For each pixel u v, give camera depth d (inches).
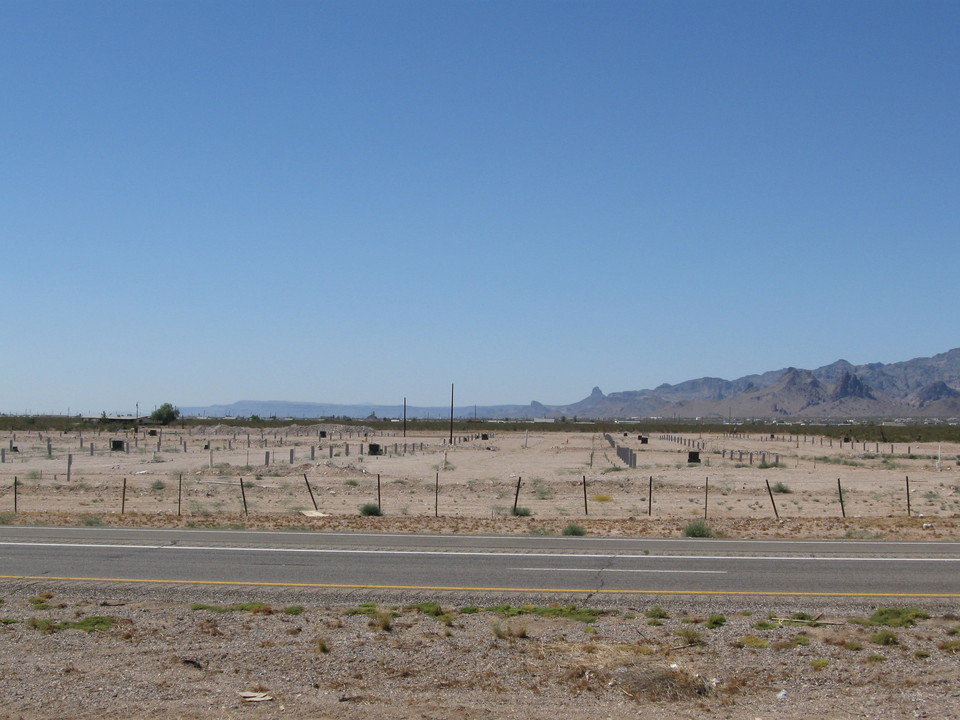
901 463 2559.1
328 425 5866.1
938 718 372.8
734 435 5551.2
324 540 900.6
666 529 1016.2
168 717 373.7
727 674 433.7
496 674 432.8
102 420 5772.6
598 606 597.3
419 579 687.7
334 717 374.0
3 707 384.5
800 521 1117.1
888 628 522.6
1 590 642.8
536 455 2974.9
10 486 1665.8
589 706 390.6
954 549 855.7
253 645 484.1
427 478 1969.7
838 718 374.9
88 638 499.2
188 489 1665.8
